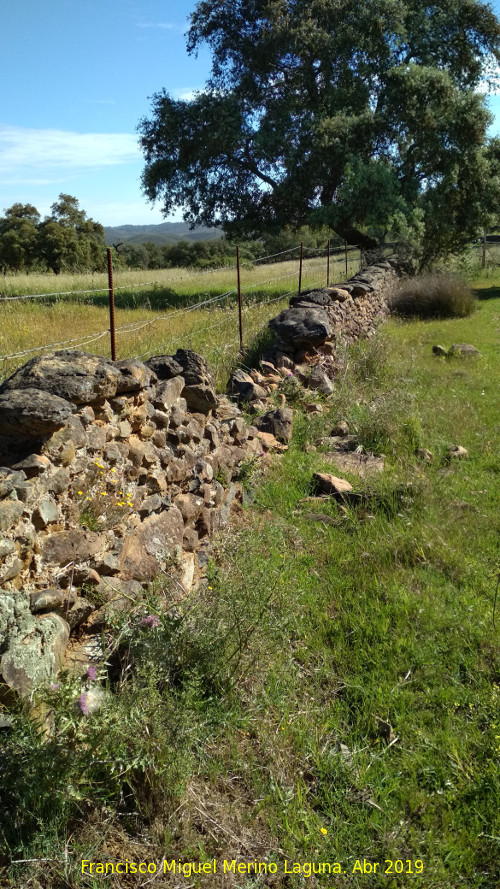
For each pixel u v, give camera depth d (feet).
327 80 74.18
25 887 7.34
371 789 9.27
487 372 33.55
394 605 13.41
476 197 72.18
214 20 77.25
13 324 35.99
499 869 8.23
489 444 22.79
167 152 77.92
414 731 10.21
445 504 17.88
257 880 7.92
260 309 43.80
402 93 68.03
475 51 76.43
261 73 75.25
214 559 14.57
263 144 71.36
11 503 8.79
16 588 8.95
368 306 43.83
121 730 8.28
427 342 42.04
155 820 8.38
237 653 11.16
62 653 9.11
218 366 27.91
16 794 7.68
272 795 9.06
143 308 50.83
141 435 13.51
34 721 7.97
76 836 8.00
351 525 16.98
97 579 10.47
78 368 11.32
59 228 177.88
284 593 13.05
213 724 10.04
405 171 72.23
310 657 12.05
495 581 14.35
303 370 28.99
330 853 8.30
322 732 10.21
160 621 10.77
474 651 12.03
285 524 16.99
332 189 74.23
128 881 7.75
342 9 72.23
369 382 30.17
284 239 140.56
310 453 22.24
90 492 11.15
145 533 12.59
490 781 9.27
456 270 77.82
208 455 16.74
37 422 9.80
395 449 22.40
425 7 75.31
